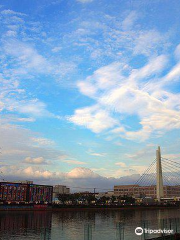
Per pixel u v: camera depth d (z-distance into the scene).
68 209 183.00
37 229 68.00
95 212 166.38
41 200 166.50
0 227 70.31
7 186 149.50
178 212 180.75
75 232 64.75
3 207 144.75
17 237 54.50
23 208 154.25
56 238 54.94
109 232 62.72
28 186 159.88
